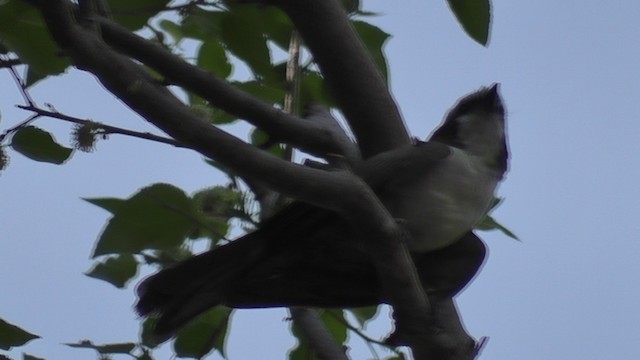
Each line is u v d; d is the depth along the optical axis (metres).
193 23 5.82
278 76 6.12
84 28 4.04
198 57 6.21
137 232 5.77
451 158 6.70
